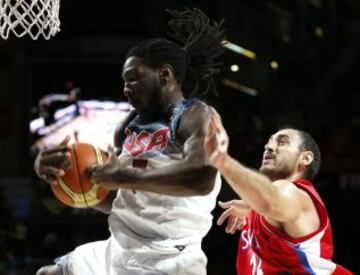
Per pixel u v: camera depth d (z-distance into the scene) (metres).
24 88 10.63
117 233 3.20
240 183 2.94
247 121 10.26
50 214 9.26
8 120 10.55
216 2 9.44
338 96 10.83
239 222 3.68
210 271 8.53
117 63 10.89
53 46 10.78
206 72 3.33
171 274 3.12
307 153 3.59
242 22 9.97
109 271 3.34
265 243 3.41
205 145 2.66
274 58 10.77
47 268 3.54
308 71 10.98
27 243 8.80
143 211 3.12
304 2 10.80
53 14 3.72
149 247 3.14
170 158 3.07
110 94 10.79
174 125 3.03
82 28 10.91
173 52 3.15
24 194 9.56
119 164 2.94
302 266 3.35
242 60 10.30
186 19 3.38
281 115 10.42
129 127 3.26
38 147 10.33
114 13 10.92
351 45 11.30
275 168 3.60
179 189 2.86
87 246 3.47
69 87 10.74
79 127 10.56
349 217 9.38
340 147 9.93
